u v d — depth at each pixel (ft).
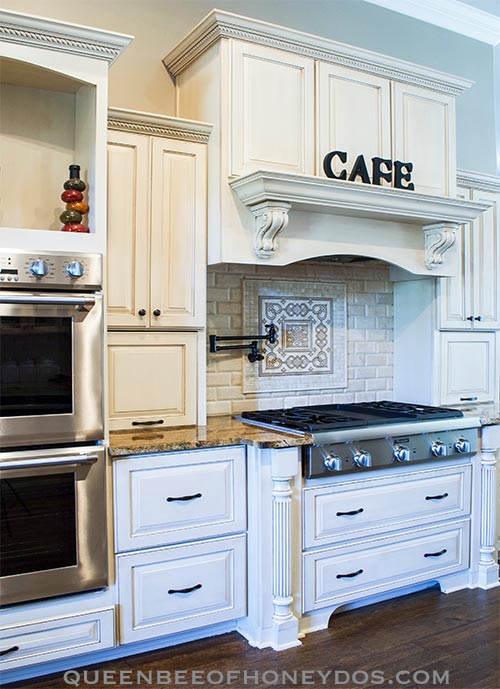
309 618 9.25
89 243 8.07
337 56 10.36
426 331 12.28
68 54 8.03
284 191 9.23
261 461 8.70
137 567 8.23
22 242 7.70
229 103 9.52
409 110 11.19
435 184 11.47
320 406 11.91
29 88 8.82
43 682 7.79
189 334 9.78
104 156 8.20
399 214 10.51
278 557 8.71
